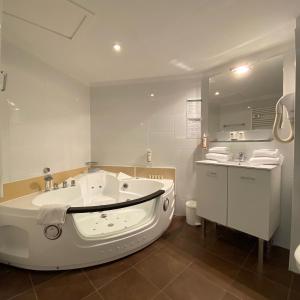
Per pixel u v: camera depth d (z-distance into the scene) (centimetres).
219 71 221
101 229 195
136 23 143
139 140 271
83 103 273
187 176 252
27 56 184
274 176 152
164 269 150
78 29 151
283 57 173
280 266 153
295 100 137
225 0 120
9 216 145
